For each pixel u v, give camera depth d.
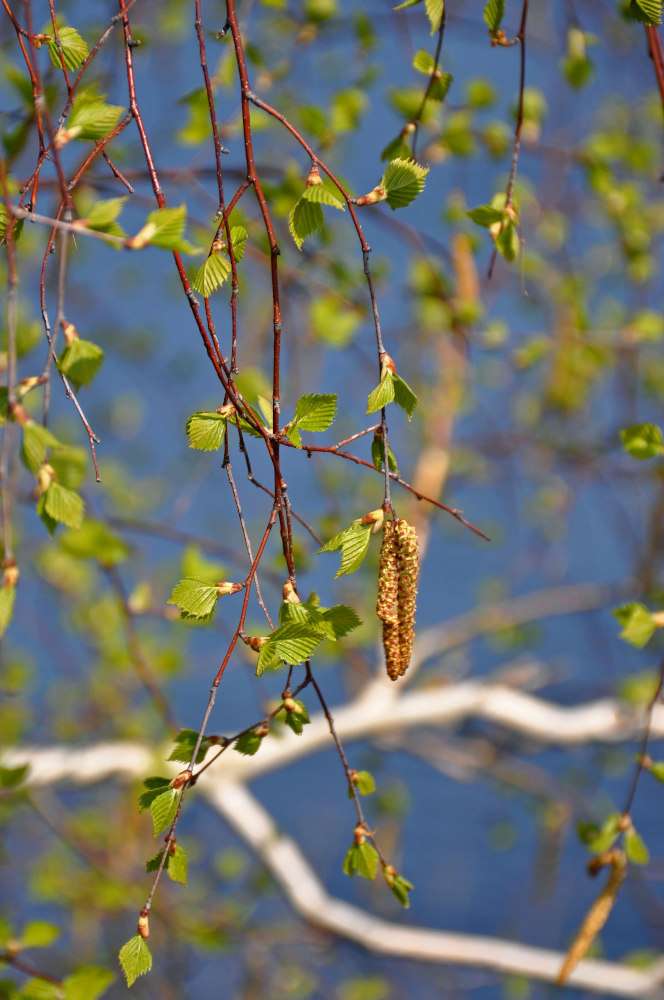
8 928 1.35
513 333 2.17
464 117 1.73
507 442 2.60
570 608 2.59
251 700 4.95
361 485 2.67
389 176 1.24
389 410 2.58
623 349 2.25
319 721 2.16
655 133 2.29
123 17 1.25
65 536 1.46
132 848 2.56
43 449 1.22
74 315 2.71
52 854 2.62
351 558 1.24
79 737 2.69
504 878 4.38
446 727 2.51
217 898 2.66
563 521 2.76
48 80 1.39
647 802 4.51
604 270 2.55
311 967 2.83
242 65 1.24
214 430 1.25
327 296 1.73
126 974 1.24
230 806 2.15
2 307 1.42
